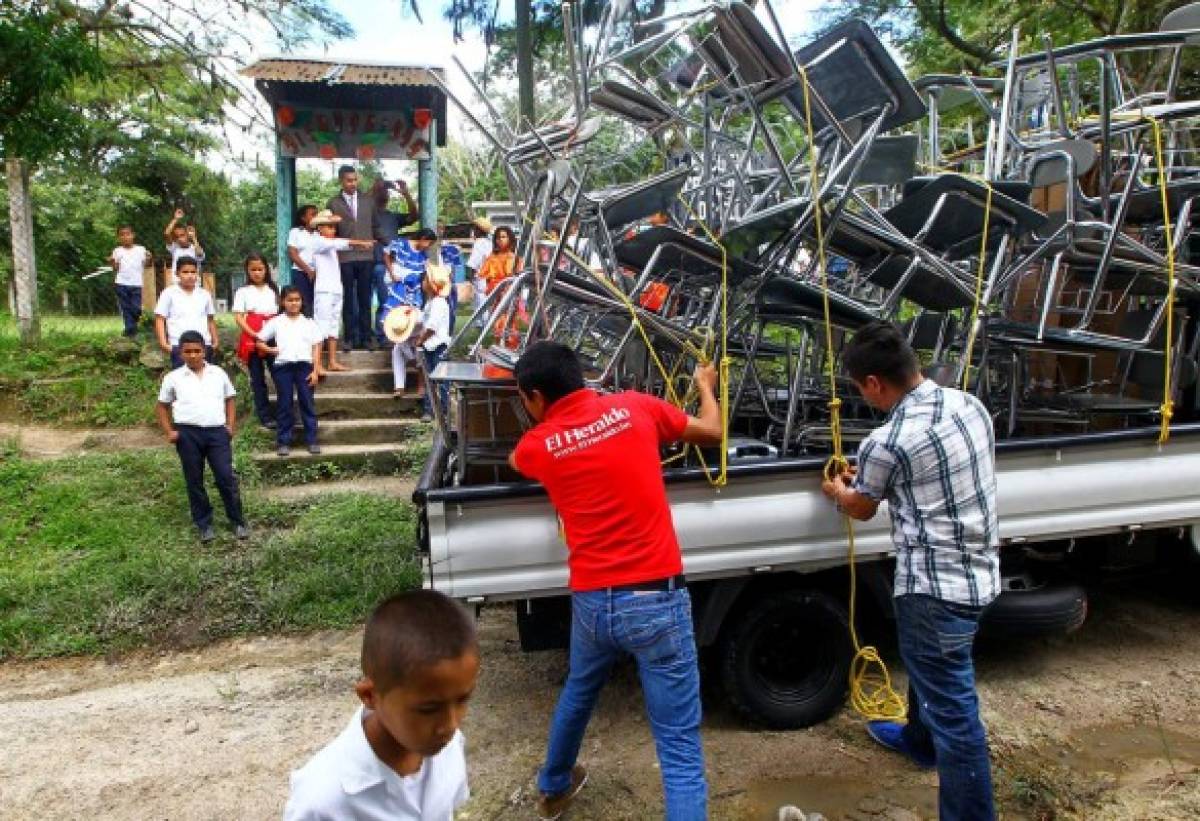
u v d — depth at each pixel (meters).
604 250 3.49
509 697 3.79
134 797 3.09
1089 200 4.20
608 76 3.39
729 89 3.47
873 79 3.30
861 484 2.67
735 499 3.16
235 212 29.92
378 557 5.04
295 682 3.99
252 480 6.50
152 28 10.89
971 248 3.88
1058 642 4.18
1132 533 3.71
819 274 3.89
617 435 2.56
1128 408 3.95
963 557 2.51
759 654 3.38
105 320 12.74
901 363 2.62
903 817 2.86
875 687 3.70
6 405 7.67
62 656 4.32
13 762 3.33
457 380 3.21
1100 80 4.02
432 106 9.64
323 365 8.23
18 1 8.45
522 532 3.04
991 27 10.91
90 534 5.55
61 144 8.80
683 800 2.41
